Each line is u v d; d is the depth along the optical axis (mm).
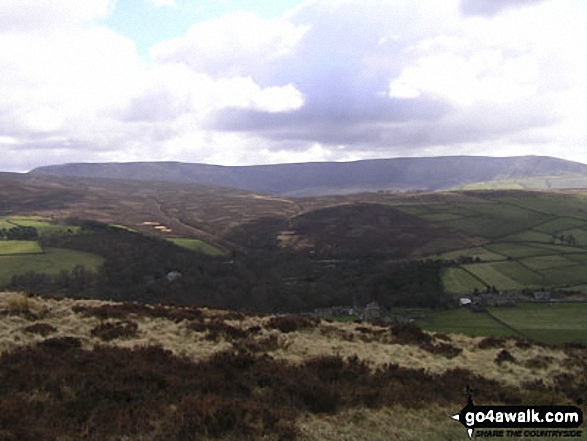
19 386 11969
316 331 23062
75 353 15047
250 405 12016
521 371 19359
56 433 9828
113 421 10617
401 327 25062
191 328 20703
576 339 54312
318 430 11609
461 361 20641
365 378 16047
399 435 12023
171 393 12555
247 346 18797
